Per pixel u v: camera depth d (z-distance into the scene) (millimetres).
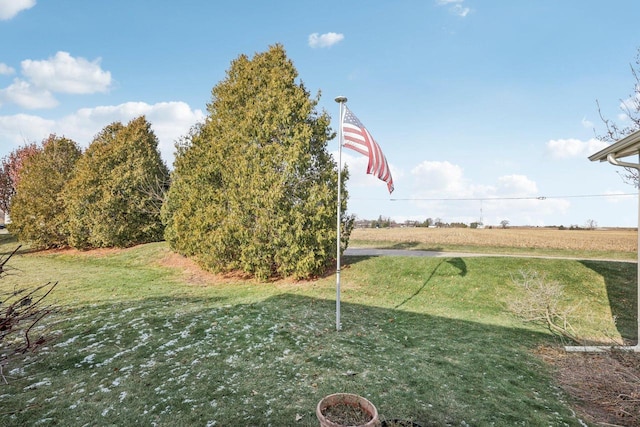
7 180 36375
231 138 15555
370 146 8625
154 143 26172
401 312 10867
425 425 4766
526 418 5082
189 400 5234
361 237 34844
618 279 13078
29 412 4840
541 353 7840
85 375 6000
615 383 5887
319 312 10445
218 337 7922
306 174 14516
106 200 22938
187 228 17281
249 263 14500
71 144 27891
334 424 3418
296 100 14789
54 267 18594
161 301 11352
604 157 8461
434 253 19172
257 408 5051
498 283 13109
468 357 7395
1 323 3070
